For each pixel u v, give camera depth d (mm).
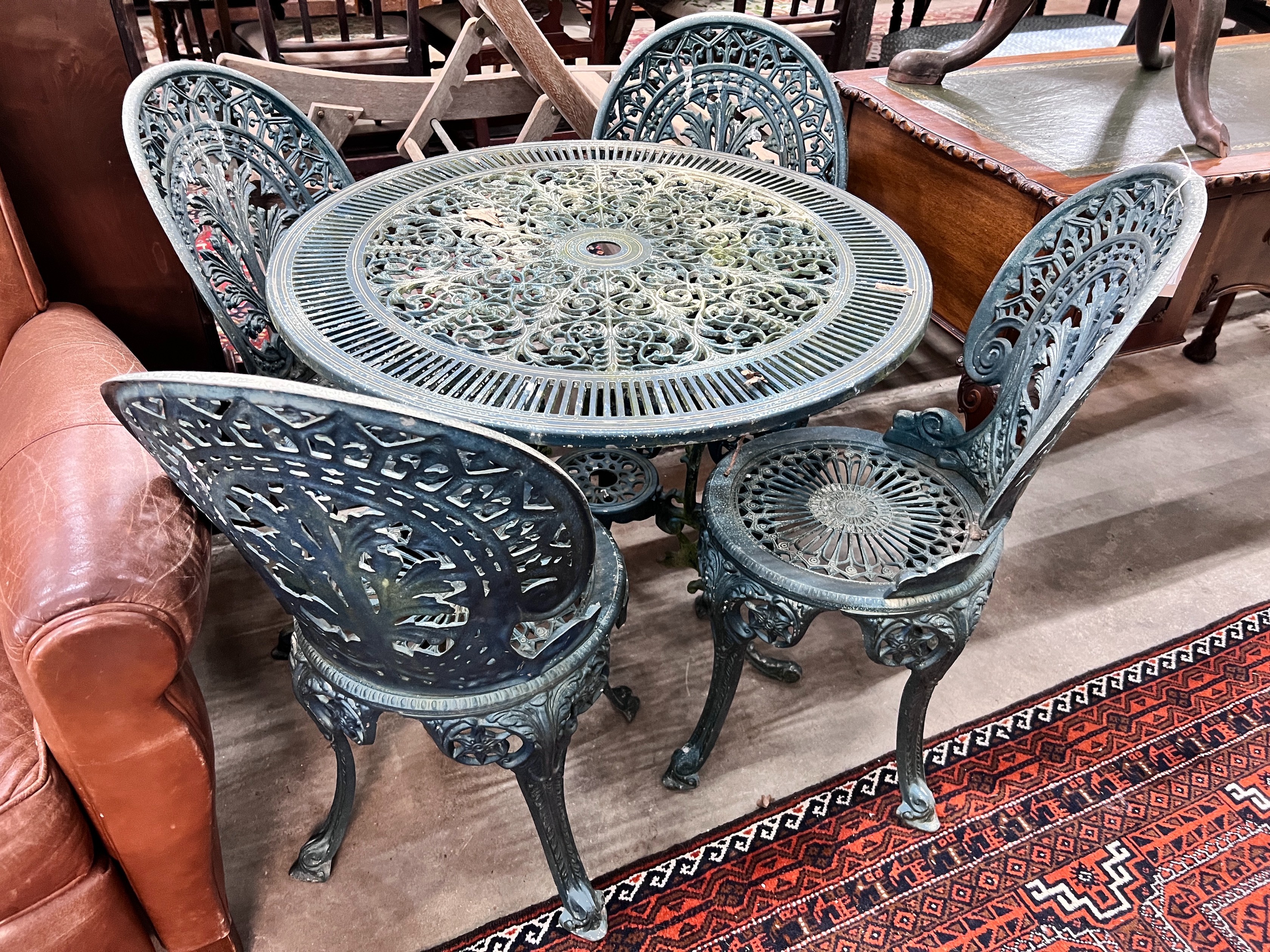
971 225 1706
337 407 680
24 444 993
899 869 1315
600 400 1018
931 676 1220
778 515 1248
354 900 1266
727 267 1303
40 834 890
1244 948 1218
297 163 1535
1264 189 1536
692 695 1594
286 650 1612
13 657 818
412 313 1161
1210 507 2059
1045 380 1107
